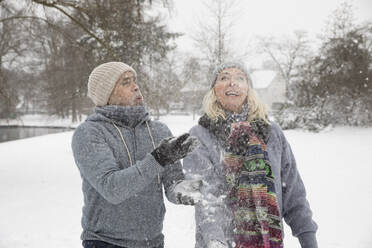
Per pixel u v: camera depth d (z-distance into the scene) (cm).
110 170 139
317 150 1073
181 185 154
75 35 835
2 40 909
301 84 1870
